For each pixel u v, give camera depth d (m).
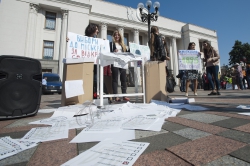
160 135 1.18
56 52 16.53
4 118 1.83
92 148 0.93
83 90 2.72
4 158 0.85
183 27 27.09
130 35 22.73
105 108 2.39
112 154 0.84
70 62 2.70
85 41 3.13
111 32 21.84
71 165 0.74
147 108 2.31
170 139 1.09
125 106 2.39
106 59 2.76
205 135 1.14
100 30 20.36
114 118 1.73
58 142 1.09
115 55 2.67
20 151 0.94
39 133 1.29
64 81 2.79
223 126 1.34
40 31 16.23
